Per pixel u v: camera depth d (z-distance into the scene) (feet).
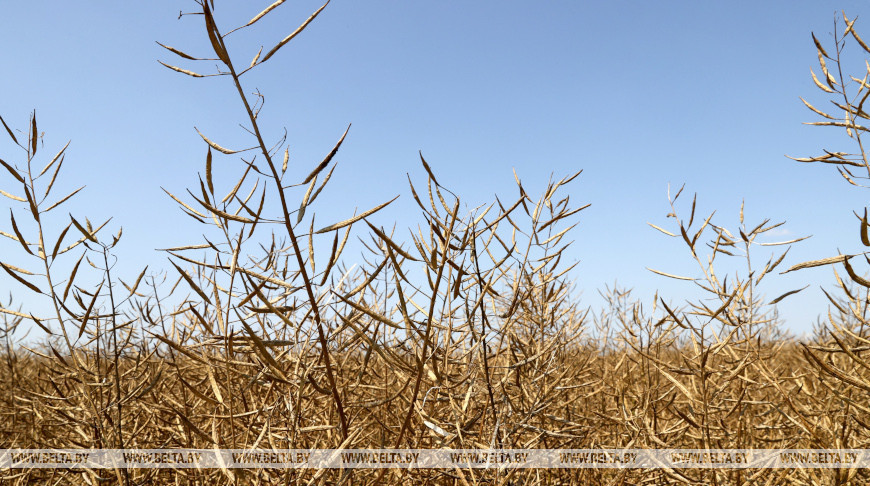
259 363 5.05
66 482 7.36
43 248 4.86
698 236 5.90
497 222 5.14
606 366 9.30
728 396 7.23
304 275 4.05
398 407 6.57
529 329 7.29
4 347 10.62
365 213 4.09
